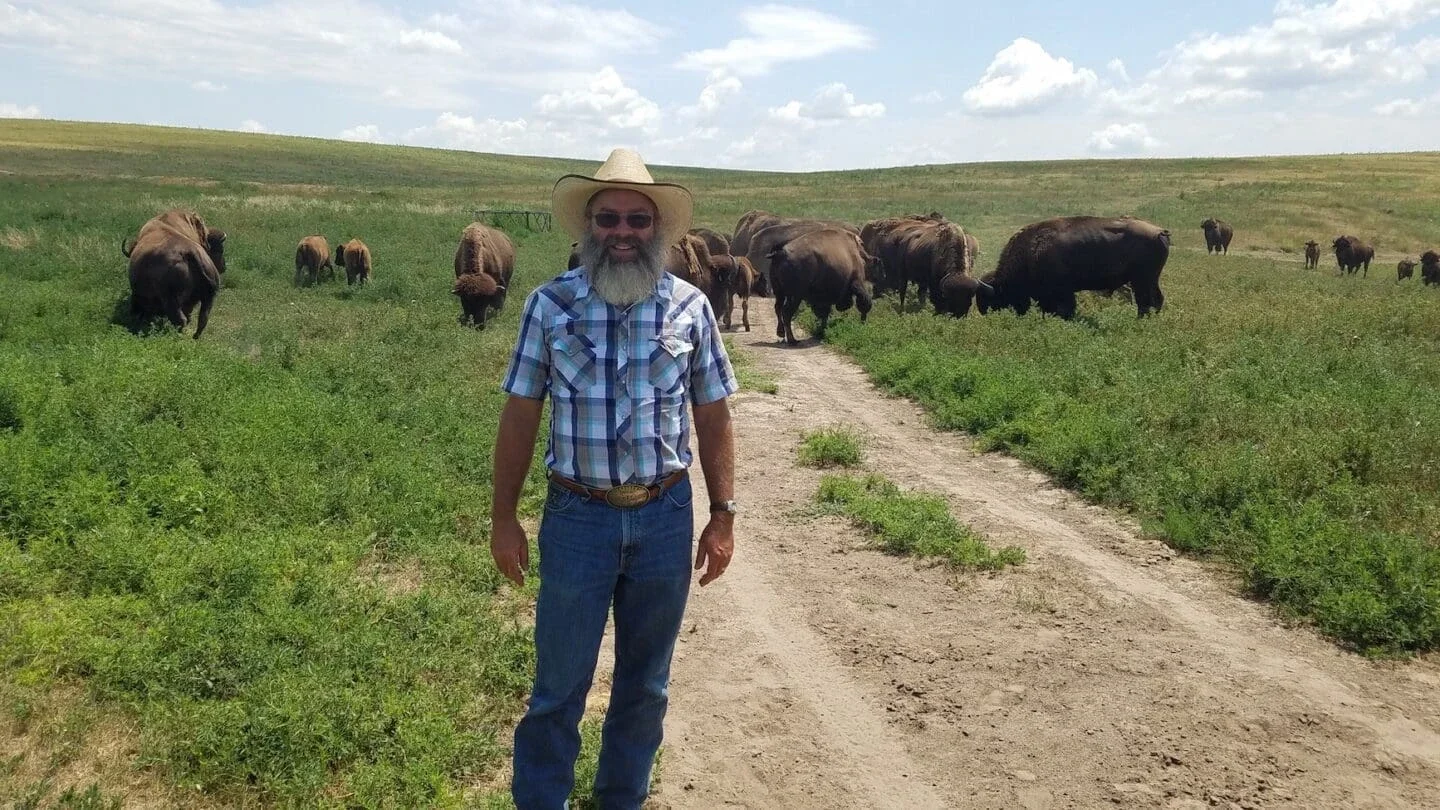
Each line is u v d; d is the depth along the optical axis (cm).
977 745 425
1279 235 4306
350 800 366
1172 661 498
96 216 2953
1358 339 1332
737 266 1875
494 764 400
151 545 562
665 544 315
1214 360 1133
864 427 1030
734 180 9975
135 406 816
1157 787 392
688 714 455
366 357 1168
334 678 435
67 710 407
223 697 429
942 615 561
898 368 1245
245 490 668
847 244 1731
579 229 323
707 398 324
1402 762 407
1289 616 547
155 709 404
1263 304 1795
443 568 594
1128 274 1753
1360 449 738
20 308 1370
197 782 363
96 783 363
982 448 923
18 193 4100
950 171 9938
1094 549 660
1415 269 3431
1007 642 523
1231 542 631
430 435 877
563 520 313
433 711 419
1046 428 892
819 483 824
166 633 459
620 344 302
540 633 321
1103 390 1008
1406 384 985
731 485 332
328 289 2088
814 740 431
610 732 349
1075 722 441
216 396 889
